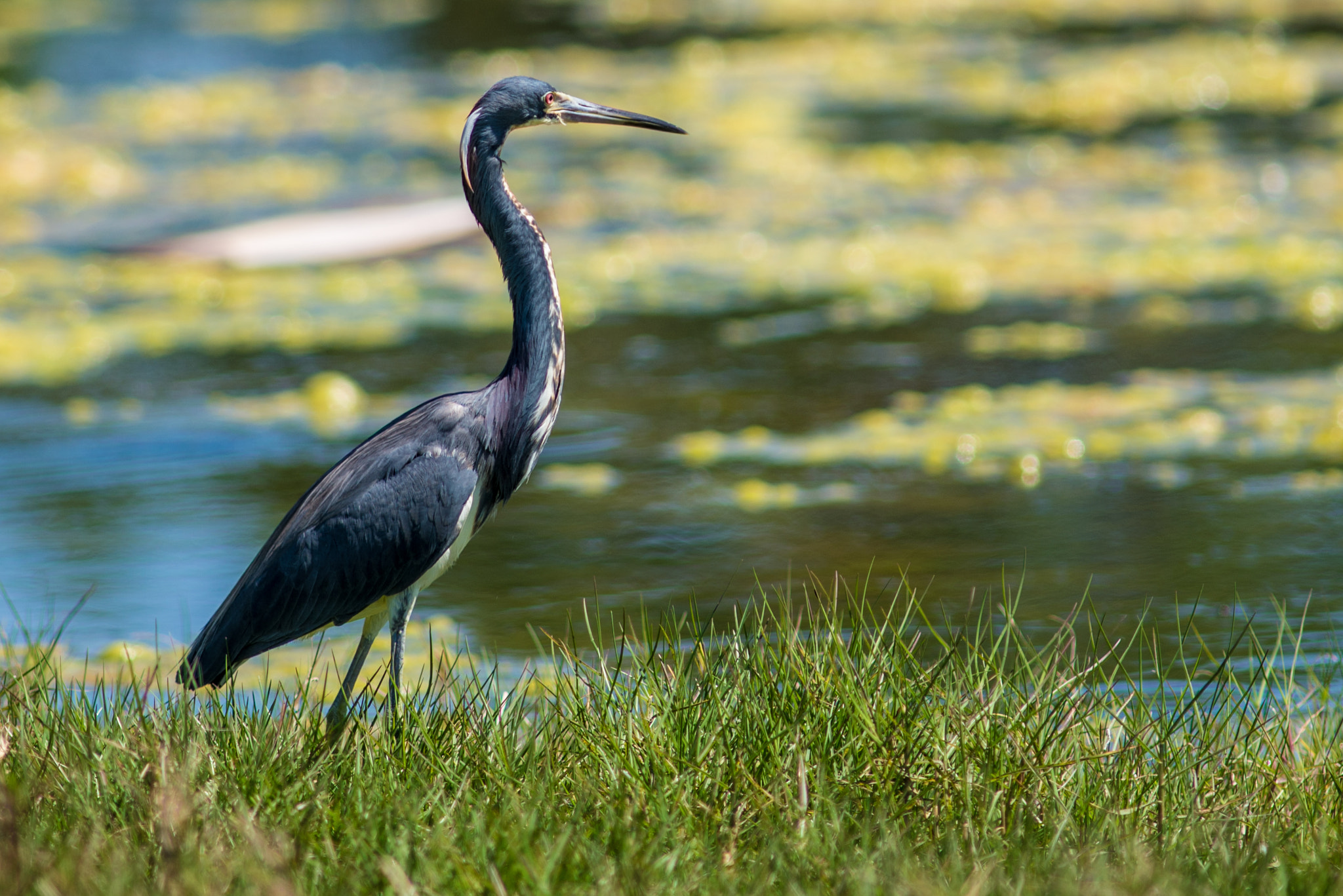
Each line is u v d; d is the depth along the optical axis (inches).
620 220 908.6
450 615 422.9
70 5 1765.5
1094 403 604.1
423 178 995.9
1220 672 319.6
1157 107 1149.7
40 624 418.9
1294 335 684.1
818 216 905.5
